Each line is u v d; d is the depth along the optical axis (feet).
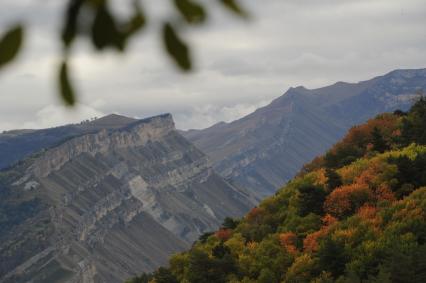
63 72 12.05
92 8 12.00
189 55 12.40
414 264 201.46
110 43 12.15
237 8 12.47
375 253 234.58
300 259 251.19
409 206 258.37
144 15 12.21
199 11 12.34
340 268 239.91
